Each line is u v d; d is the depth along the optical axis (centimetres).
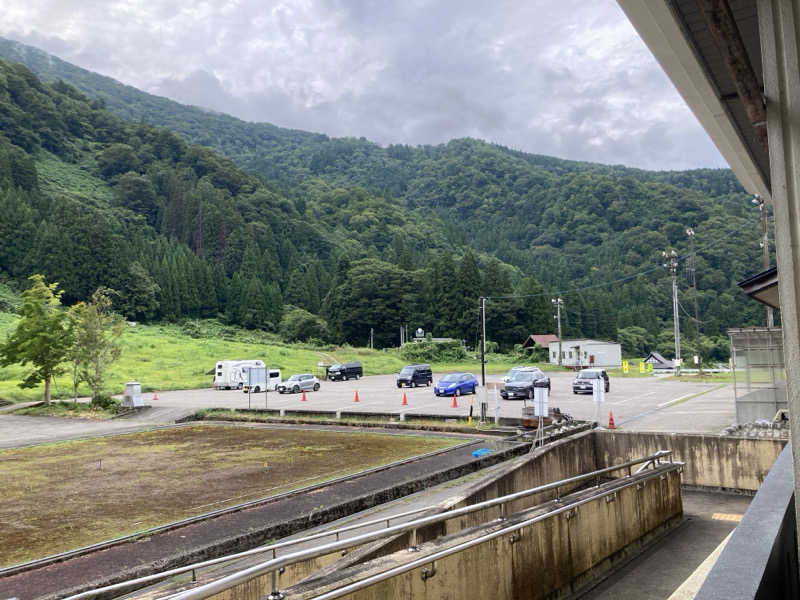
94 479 1633
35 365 3516
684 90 489
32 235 10662
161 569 932
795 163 318
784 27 321
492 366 7994
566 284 16000
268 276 13812
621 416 2564
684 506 1130
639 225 18575
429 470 1608
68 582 873
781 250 323
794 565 392
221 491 1459
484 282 11175
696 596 247
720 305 13062
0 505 1359
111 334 3734
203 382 5362
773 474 461
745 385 1908
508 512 1021
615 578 752
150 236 15650
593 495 759
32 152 17075
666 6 342
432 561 504
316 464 1783
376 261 12194
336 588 430
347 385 5162
